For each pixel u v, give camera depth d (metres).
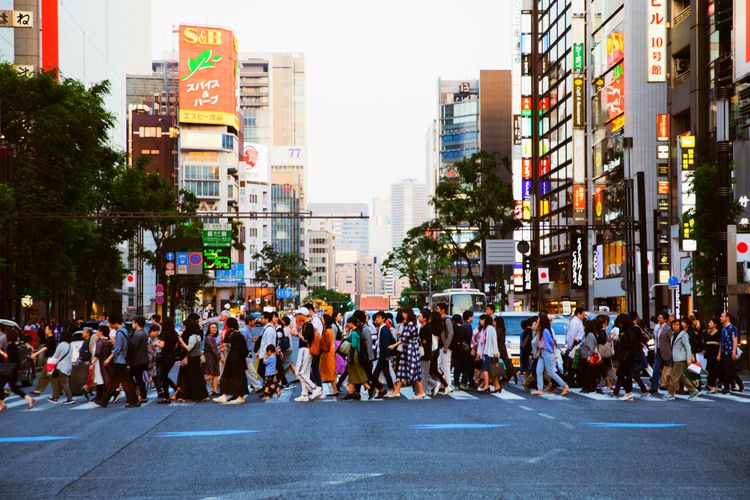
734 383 23.86
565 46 78.31
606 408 18.53
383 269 109.25
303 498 8.91
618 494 9.02
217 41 161.12
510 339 28.59
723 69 44.03
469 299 55.38
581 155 72.56
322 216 41.62
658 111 61.31
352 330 21.36
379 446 12.80
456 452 12.13
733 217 34.06
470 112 192.75
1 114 40.91
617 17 64.31
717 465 10.94
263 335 22.42
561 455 11.80
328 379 21.95
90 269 51.09
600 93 68.81
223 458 11.84
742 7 39.53
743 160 40.03
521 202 81.62
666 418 16.48
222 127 162.62
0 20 45.59
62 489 9.71
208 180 160.62
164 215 42.03
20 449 13.21
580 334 22.84
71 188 42.41
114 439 14.22
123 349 20.58
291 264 167.12
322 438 13.79
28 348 28.86
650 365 27.83
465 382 24.34
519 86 89.38
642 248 41.81
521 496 8.92
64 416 18.47
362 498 8.88
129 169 52.62
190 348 21.19
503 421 16.03
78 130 42.28
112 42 107.81
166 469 10.98
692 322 26.17
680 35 49.81
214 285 166.25
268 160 198.38
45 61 78.69
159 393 22.03
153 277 131.38
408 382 22.41
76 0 87.94
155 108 178.25
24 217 39.53
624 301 62.12
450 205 61.12
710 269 32.81
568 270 78.31
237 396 21.02
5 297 40.59
